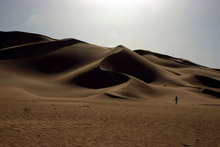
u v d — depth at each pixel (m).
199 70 136.50
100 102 33.66
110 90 53.12
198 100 56.09
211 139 9.74
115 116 16.38
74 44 119.69
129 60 90.56
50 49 108.12
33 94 53.03
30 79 71.88
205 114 19.98
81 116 15.78
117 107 25.03
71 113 17.20
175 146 8.48
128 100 43.56
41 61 92.19
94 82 67.31
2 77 69.56
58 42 119.19
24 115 15.16
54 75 78.81
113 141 9.00
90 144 8.44
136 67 87.19
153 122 14.10
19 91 49.97
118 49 101.44
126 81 65.38
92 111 19.19
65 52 103.38
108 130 11.20
